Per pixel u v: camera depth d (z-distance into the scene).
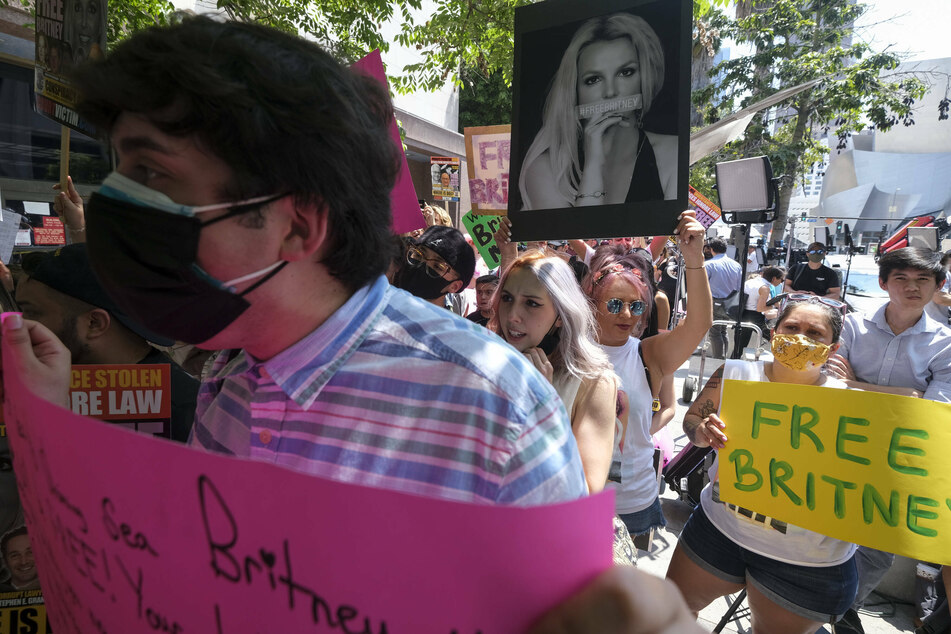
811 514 2.07
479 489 0.76
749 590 2.34
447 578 0.59
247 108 0.68
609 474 2.52
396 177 0.92
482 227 5.23
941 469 1.89
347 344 0.84
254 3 4.55
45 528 0.82
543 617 0.58
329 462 0.80
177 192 0.74
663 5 2.12
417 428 0.78
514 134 2.48
